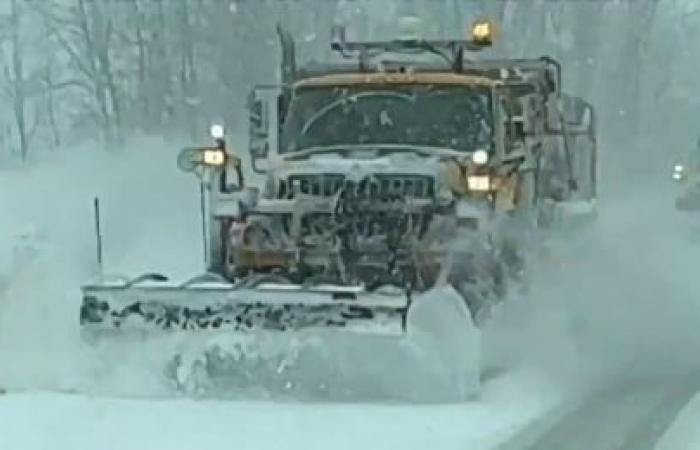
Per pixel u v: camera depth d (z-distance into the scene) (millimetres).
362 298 28750
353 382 28891
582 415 27594
